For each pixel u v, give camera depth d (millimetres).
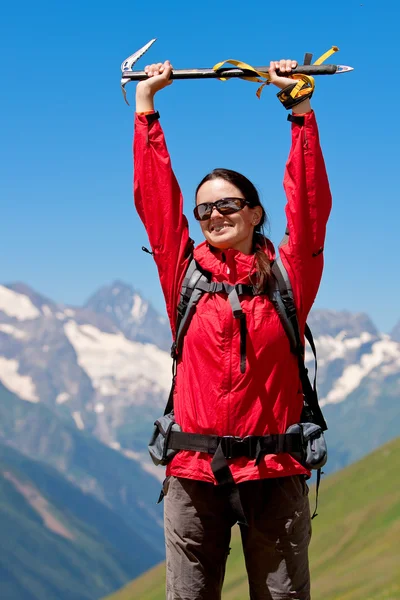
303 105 6797
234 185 6684
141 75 7051
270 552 6344
